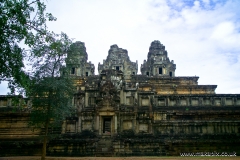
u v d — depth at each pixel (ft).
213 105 218.18
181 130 177.47
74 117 175.11
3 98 210.38
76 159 126.21
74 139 156.66
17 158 132.98
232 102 219.00
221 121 179.83
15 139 177.06
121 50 294.05
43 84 119.14
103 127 178.29
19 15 77.36
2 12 73.82
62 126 173.37
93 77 256.32
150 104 210.38
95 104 187.73
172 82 271.69
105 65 290.35
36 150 155.53
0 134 187.11
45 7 84.23
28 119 191.52
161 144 156.15
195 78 274.77
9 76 80.69
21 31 78.59
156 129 177.27
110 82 192.03
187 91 256.73
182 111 200.03
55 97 123.54
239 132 177.47
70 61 126.93
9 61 79.41
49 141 155.33
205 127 178.40
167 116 196.75
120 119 173.99
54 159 127.54
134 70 289.94
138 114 182.70
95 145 153.48
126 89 203.00
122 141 155.94
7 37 77.97
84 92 199.62
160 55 298.97
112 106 172.96
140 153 153.99
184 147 159.22
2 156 151.12
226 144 160.76
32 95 121.49
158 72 293.84
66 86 124.88
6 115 192.44
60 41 121.70
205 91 256.73
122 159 124.77
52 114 122.11
